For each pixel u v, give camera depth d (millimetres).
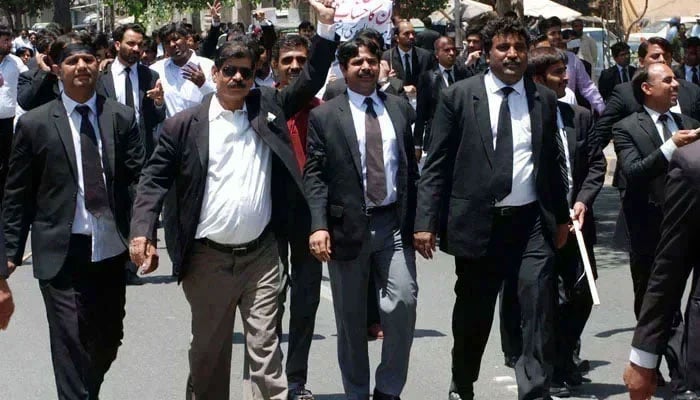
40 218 6863
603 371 8484
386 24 9945
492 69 6930
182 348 9227
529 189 6914
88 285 6914
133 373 8523
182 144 6508
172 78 11766
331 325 9945
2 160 14836
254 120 6508
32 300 11086
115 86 11625
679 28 25500
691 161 4477
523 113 6914
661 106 7672
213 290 6547
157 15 25438
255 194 6500
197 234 6523
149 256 6469
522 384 6836
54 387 8227
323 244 7016
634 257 7840
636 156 7633
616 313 10383
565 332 7848
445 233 7047
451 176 7023
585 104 13172
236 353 9070
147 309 10617
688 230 4512
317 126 7133
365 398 7258
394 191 7141
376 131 7113
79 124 6906
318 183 7133
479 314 7113
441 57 13953
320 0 7109
